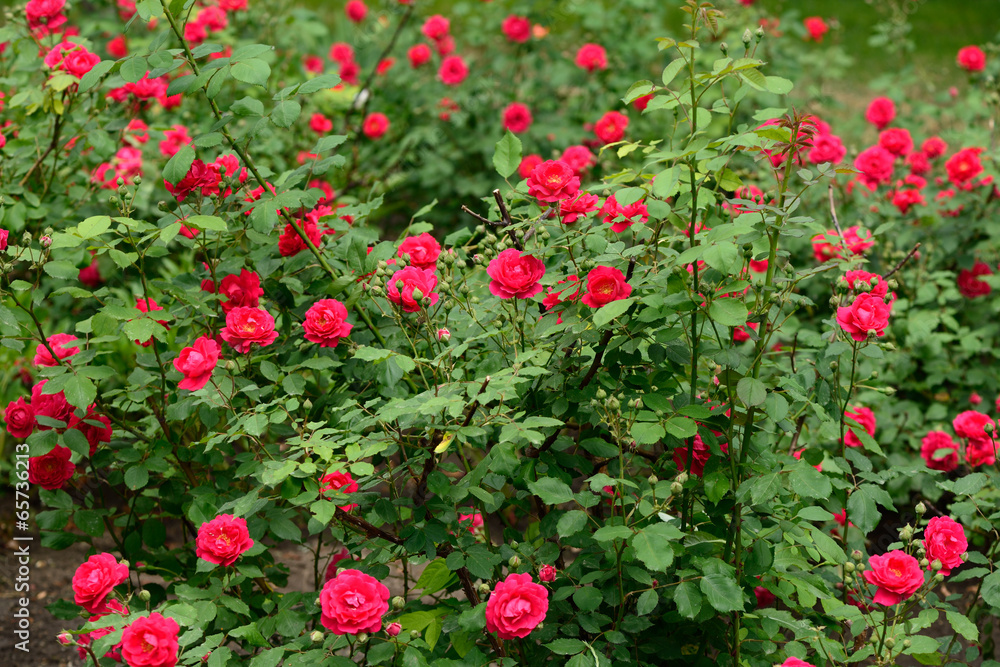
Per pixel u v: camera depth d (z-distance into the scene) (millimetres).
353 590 1732
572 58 5738
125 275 3916
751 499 1965
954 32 8602
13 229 2881
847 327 2014
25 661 2926
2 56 3896
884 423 3510
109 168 3387
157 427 2512
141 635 1658
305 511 2455
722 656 1983
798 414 2111
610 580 1979
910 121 5152
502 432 1702
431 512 1920
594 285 1825
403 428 1860
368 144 5207
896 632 1995
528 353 1806
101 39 5359
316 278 2344
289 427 2195
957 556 1922
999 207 3920
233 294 2252
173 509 2506
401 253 2162
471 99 5398
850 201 4215
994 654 2814
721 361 1832
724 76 1718
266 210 2066
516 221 2482
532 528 2293
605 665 1729
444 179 5168
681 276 1812
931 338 3631
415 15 5941
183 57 2059
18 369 3625
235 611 2078
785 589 2057
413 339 2207
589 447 2008
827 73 5938
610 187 2021
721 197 2219
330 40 6363
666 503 1908
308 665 1831
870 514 1981
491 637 1999
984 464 2824
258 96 4941
